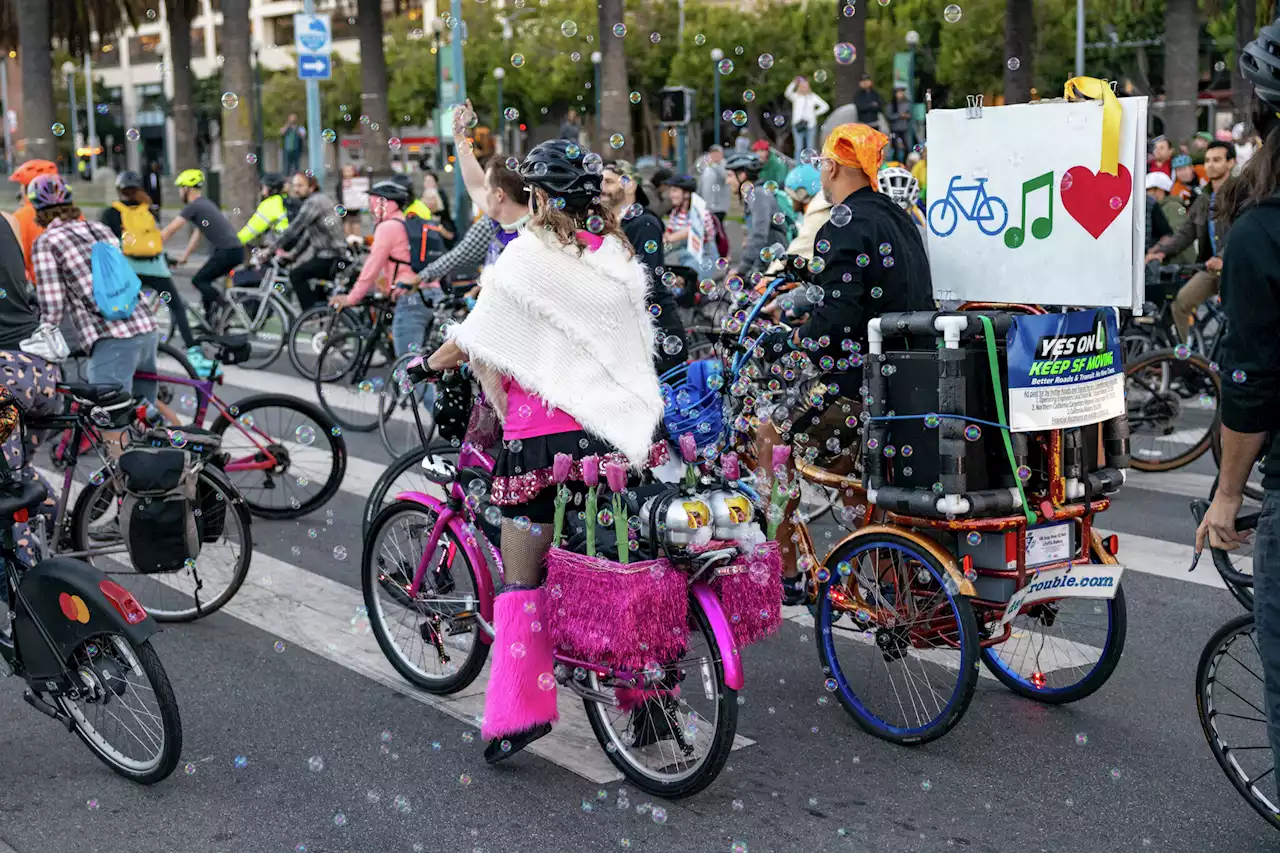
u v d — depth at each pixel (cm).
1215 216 288
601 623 335
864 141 402
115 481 426
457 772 373
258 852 329
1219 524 285
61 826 344
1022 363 360
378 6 2303
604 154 2052
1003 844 330
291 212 1334
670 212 1091
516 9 3173
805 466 425
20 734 404
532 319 330
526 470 341
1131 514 635
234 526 498
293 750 388
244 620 502
